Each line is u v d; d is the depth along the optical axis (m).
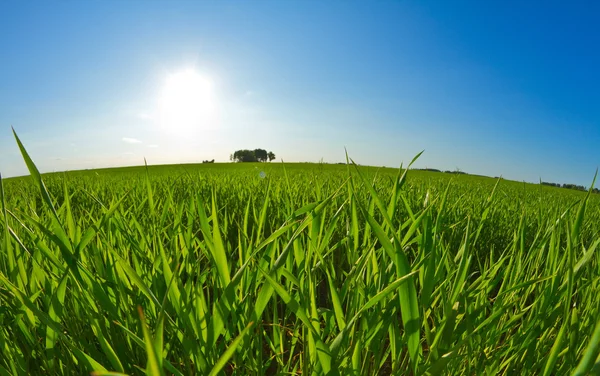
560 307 0.92
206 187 3.84
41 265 1.22
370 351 0.95
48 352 0.90
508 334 1.21
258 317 0.80
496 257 2.31
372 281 1.05
